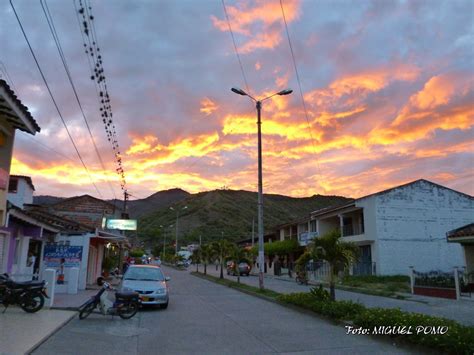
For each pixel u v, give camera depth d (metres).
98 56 10.48
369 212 33.56
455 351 7.19
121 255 40.47
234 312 14.08
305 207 104.62
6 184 11.25
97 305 11.98
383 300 18.72
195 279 38.38
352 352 8.10
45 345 8.09
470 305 16.38
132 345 8.55
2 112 10.40
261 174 22.45
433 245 32.81
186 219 105.62
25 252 15.91
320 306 12.66
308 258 14.28
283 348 8.44
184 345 8.66
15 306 12.54
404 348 8.42
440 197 33.88
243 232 91.88
